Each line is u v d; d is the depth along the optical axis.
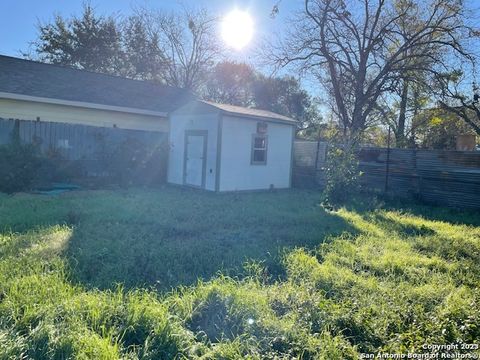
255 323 3.01
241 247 5.29
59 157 11.30
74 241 5.02
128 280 3.80
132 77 29.17
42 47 26.31
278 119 13.13
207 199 10.00
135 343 2.75
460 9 15.13
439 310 3.44
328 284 4.00
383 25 17.02
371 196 12.02
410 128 21.47
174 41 30.12
